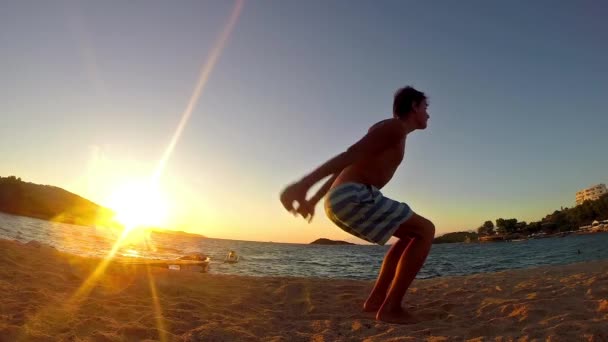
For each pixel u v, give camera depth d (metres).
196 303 3.87
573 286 4.39
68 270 5.03
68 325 2.83
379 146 2.96
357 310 3.94
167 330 2.94
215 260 31.94
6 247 5.82
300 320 3.57
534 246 76.25
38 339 2.45
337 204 3.03
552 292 4.17
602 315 3.17
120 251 25.58
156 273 5.57
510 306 3.64
